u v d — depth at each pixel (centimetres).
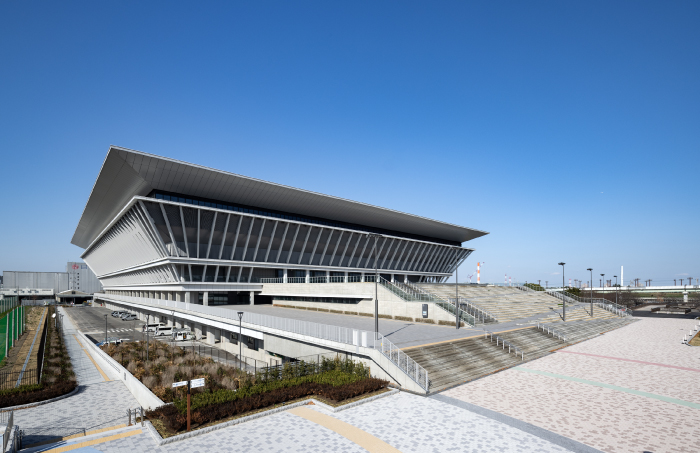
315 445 1437
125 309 10312
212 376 2772
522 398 1966
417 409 1809
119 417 2206
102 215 7819
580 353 3147
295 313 4800
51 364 3650
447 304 3744
